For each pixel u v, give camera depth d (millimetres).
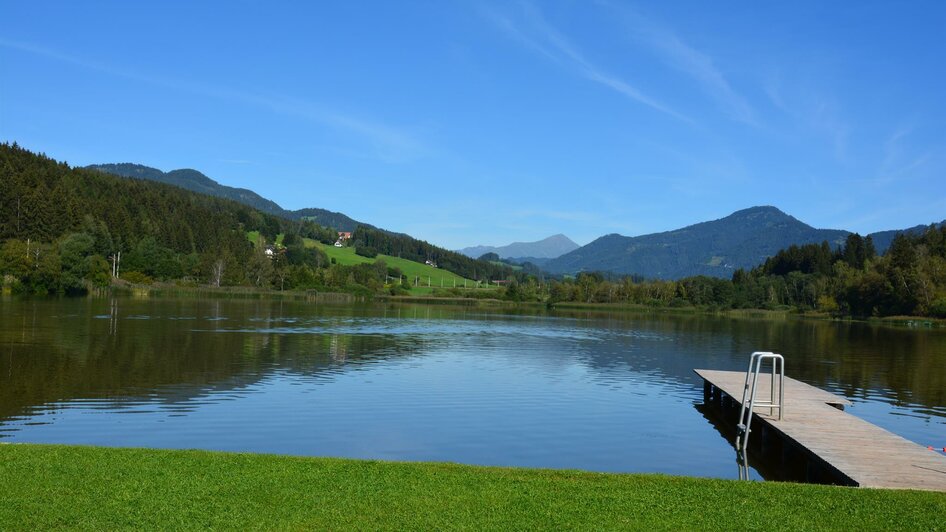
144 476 11359
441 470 12391
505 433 20969
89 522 9344
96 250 120562
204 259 145000
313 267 177375
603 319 98562
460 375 33000
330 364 35094
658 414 24922
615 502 10820
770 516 10406
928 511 10836
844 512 10695
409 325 69000
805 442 16750
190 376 29000
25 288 94062
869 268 129875
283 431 20109
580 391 29453
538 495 11039
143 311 69688
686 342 57969
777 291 152500
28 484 10734
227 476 11523
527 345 50719
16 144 142500
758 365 19625
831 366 41594
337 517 9812
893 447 16281
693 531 9688
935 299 107938
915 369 40188
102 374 28516
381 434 20234
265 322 63156
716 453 19750
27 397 23469
